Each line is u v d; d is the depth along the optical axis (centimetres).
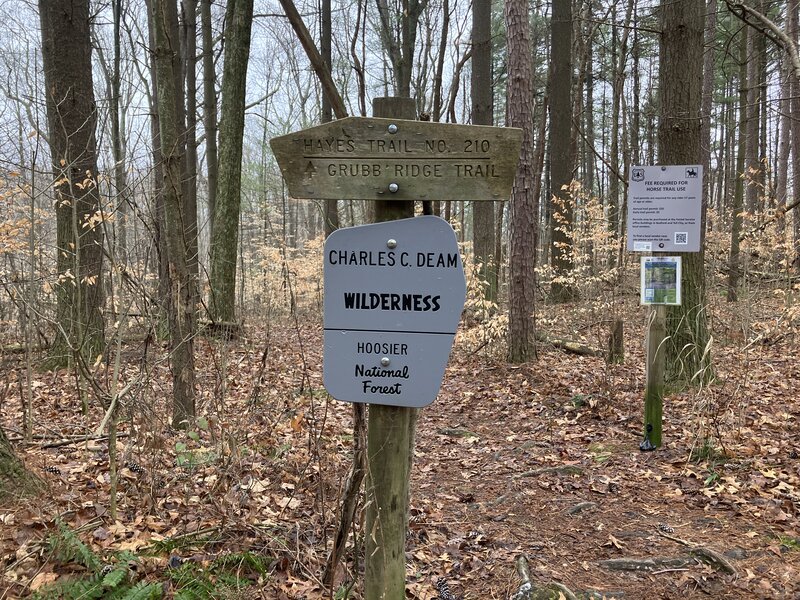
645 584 308
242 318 859
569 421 591
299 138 200
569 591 295
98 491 355
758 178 1513
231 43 953
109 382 552
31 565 262
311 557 292
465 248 851
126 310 490
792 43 510
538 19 1898
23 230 611
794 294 859
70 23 680
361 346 206
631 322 977
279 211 2114
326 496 338
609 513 393
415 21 962
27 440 415
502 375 777
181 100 1008
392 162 198
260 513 340
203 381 586
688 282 613
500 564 329
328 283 205
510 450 529
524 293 805
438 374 203
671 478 439
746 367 546
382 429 213
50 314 660
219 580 270
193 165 1241
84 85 696
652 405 492
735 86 1991
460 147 195
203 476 385
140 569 269
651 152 1595
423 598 294
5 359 575
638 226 477
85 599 241
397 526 218
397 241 200
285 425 488
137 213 430
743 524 363
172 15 671
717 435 468
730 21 1473
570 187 1017
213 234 957
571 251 1132
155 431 390
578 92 1271
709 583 306
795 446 470
